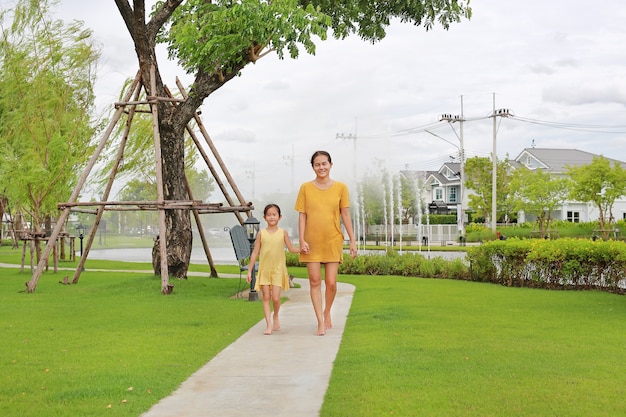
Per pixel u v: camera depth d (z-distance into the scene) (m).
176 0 14.98
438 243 51.41
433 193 73.94
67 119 21.50
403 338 7.86
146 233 91.56
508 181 55.47
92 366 6.50
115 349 7.38
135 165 25.81
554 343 7.54
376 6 17.50
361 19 17.72
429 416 4.77
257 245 8.77
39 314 10.31
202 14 14.55
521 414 4.81
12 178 20.16
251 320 9.62
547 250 14.39
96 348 7.45
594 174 44.94
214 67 14.20
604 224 46.78
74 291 14.02
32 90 20.70
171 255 15.26
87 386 5.70
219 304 11.60
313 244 8.37
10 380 5.94
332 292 8.55
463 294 13.09
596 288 14.03
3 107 21.69
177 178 15.20
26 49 20.78
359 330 8.58
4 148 20.94
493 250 15.90
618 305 11.20
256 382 5.88
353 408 4.98
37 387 5.70
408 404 5.05
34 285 13.95
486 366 6.34
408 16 17.53
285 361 6.74
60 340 7.96
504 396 5.26
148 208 15.51
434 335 8.08
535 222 52.50
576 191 45.50
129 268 23.14
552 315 9.91
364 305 11.22
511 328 8.66
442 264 18.53
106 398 5.36
